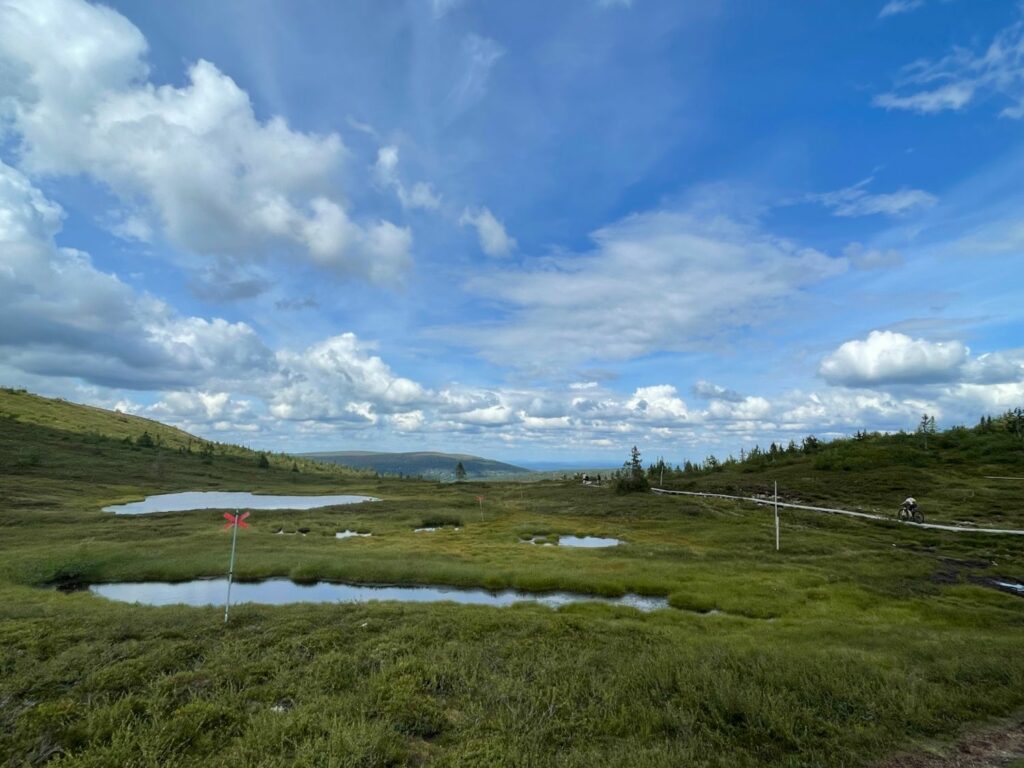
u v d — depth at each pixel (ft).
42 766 27.35
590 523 216.33
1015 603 96.84
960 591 105.50
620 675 41.83
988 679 43.68
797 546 154.71
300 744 29.19
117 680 40.32
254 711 35.55
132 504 302.25
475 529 203.62
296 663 45.68
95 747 28.40
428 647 51.29
